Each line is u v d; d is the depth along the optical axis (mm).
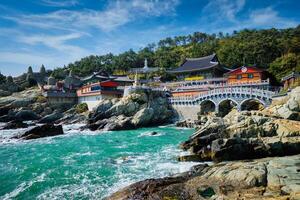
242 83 67000
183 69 89312
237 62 105375
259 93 53938
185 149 36094
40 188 22641
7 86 116000
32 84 128625
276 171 20438
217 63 82125
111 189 22016
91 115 72250
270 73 71438
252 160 27328
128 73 143750
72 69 157625
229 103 67188
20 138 49500
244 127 33344
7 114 84500
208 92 63531
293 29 140875
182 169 26953
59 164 30016
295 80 56125
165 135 50781
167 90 80125
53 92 92688
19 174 26562
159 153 34531
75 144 43281
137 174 25719
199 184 20281
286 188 17547
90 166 28906
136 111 69375
